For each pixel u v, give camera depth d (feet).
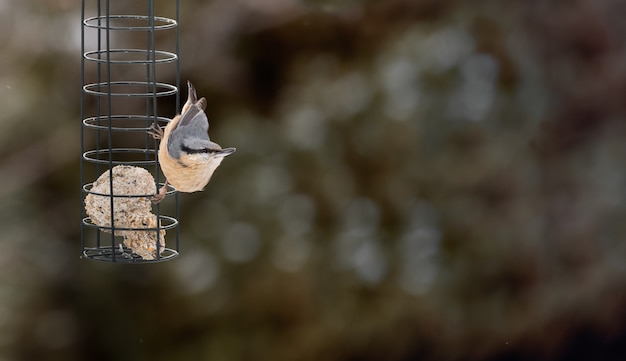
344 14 46.44
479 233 47.29
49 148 42.19
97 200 26.00
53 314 42.68
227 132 44.73
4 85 41.88
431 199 46.88
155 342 43.78
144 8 42.78
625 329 50.65
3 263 42.09
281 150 45.32
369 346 45.91
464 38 47.78
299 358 44.80
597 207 49.32
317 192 45.39
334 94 46.21
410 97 46.65
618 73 50.01
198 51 44.39
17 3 42.01
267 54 45.80
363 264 45.55
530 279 48.29
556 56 49.75
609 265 49.42
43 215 42.60
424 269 46.29
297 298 44.52
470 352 47.96
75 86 42.01
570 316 49.37
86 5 42.29
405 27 47.47
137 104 42.09
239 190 44.65
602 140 49.96
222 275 44.19
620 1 50.83
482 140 47.39
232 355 44.06
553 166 49.06
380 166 46.29
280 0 45.55
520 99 48.42
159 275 43.78
